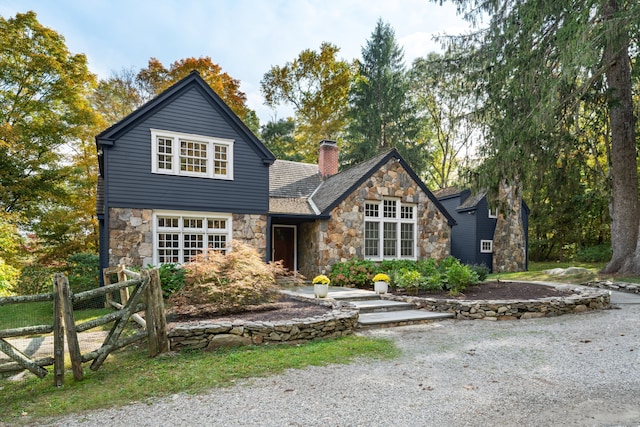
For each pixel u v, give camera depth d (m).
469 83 13.68
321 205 14.07
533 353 5.50
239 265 7.21
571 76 9.66
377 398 3.86
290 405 3.69
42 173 15.98
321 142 18.02
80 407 3.69
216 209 12.18
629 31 9.68
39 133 15.66
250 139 12.92
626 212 13.40
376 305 8.73
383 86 29.38
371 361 5.14
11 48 14.95
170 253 11.48
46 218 16.05
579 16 9.33
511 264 21.11
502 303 8.20
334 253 13.52
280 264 8.38
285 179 16.55
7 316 8.68
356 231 13.95
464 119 14.18
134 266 10.75
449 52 14.07
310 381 4.35
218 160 12.33
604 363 4.96
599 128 15.08
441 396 3.90
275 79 29.06
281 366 4.85
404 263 13.59
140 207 10.98
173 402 3.79
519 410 3.56
